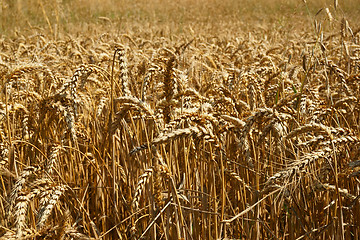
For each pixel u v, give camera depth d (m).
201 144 4.38
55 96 4.56
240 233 4.87
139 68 6.55
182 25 26.58
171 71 4.03
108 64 7.28
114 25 24.25
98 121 5.73
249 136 4.11
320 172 3.99
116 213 4.48
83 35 17.97
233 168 4.86
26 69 4.29
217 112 4.47
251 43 14.30
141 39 15.05
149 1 37.09
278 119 3.63
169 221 4.20
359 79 5.35
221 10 35.38
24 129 5.03
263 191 4.11
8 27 21.53
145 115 3.89
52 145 4.46
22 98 6.37
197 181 4.75
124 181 4.98
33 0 23.28
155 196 3.98
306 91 5.59
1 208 4.49
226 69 6.58
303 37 14.88
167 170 3.43
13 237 3.06
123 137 5.19
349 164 3.27
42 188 3.39
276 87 5.99
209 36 18.05
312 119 4.39
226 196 4.49
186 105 4.37
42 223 3.19
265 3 34.28
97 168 4.48
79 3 29.77
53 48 12.02
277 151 4.72
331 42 10.95
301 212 4.45
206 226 4.52
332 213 4.11
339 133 3.34
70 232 3.29
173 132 3.01
